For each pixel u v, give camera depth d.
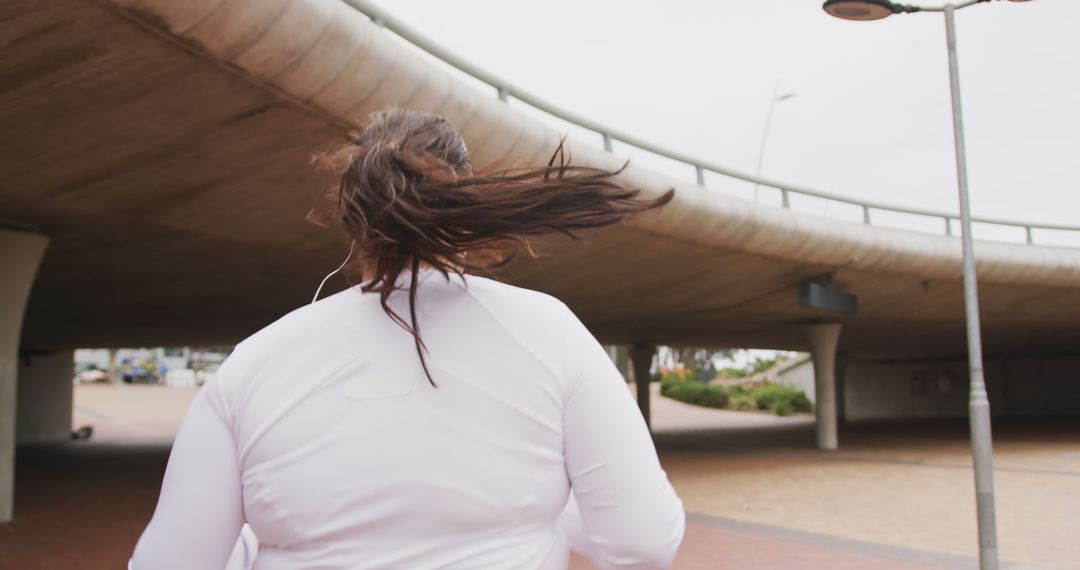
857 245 19.19
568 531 1.19
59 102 7.62
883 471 18.98
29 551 9.73
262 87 7.97
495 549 1.04
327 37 7.80
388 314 1.09
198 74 7.63
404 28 9.09
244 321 24.17
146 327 25.66
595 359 1.14
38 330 25.62
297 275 16.14
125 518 12.23
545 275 16.88
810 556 9.50
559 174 1.11
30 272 11.70
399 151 1.06
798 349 42.44
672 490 1.17
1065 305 26.22
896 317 26.61
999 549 9.96
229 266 15.13
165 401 53.94
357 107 8.59
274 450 1.05
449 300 1.12
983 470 7.72
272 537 1.06
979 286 23.20
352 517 1.02
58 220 11.27
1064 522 11.84
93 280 16.64
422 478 1.02
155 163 9.30
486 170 1.18
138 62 7.28
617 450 1.11
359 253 1.17
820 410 26.17
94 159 8.99
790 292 21.58
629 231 14.73
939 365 47.06
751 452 24.89
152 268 15.22
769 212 16.98
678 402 58.66
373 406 1.04
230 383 1.10
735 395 55.69
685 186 14.77
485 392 1.07
